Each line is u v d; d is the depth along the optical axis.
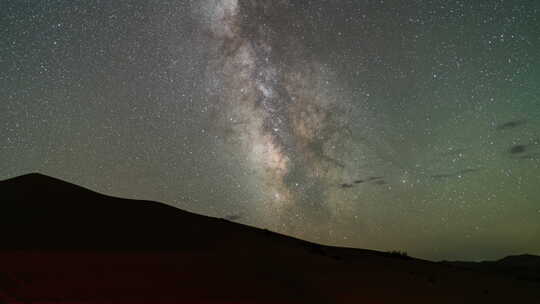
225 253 14.66
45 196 17.33
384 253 26.83
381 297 13.73
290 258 16.12
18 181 18.73
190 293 10.41
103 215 16.53
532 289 20.98
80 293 9.34
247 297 10.91
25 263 10.62
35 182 18.80
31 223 14.19
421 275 19.16
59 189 18.66
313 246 23.31
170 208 20.45
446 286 17.56
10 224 13.82
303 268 15.15
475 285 19.25
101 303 8.98
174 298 9.91
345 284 14.30
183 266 12.34
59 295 9.11
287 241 21.80
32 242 12.44
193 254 13.74
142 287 10.23
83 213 16.27
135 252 12.95
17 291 9.02
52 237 13.17
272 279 12.98
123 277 10.67
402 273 18.42
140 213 17.83
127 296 9.55
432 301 14.48
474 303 15.44
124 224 15.95
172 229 16.58
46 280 9.77
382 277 16.58
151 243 14.34
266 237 20.08
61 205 16.66
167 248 14.05
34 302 8.64
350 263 18.20
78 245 12.83
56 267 10.65
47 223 14.44
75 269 10.70
